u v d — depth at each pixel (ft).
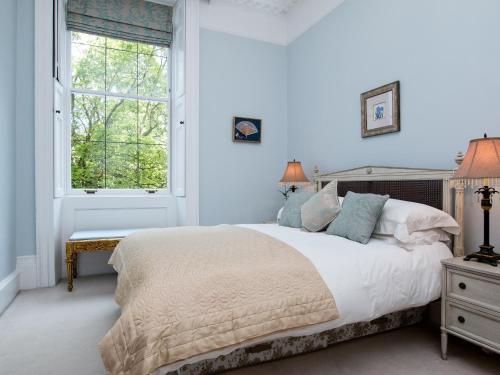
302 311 4.52
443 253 6.23
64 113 11.26
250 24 13.06
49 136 9.72
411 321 6.55
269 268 4.78
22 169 9.51
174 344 3.69
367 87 9.55
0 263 8.00
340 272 5.12
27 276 9.55
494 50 6.39
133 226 12.07
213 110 12.36
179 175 12.29
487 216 5.60
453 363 5.53
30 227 9.62
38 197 9.63
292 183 11.06
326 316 4.65
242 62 12.91
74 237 9.79
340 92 10.64
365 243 6.39
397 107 8.46
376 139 9.23
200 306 4.00
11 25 8.97
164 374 3.77
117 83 12.17
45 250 9.75
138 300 3.91
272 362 5.55
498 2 6.33
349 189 9.76
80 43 11.62
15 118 9.33
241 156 12.89
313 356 5.76
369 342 6.28
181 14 11.90
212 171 12.35
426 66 7.79
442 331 5.65
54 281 9.89
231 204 12.69
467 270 5.23
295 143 13.10
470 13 6.83
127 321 3.72
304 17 12.53
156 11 12.48
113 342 3.69
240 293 4.30
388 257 5.70
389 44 8.81
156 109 12.81
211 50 12.34
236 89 12.78
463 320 5.32
